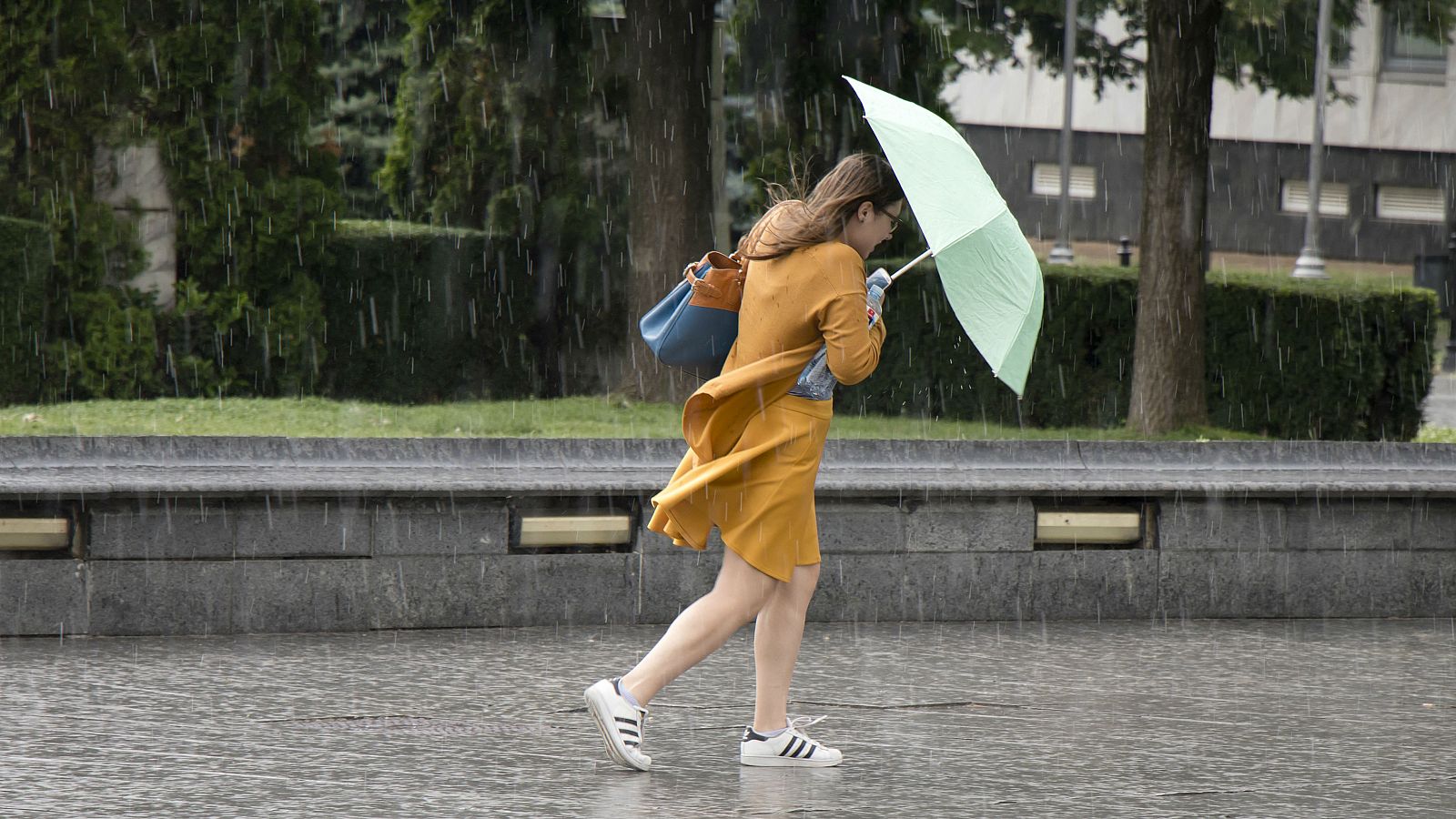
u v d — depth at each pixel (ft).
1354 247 332.39
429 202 168.04
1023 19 185.98
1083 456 73.82
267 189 135.74
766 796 40.50
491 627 65.21
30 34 126.72
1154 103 136.15
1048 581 70.74
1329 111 332.39
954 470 71.41
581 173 158.51
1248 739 48.44
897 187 43.24
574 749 45.34
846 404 147.74
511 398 152.97
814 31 157.38
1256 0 135.33
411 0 164.96
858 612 69.15
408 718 48.80
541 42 157.28
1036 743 47.29
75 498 59.82
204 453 64.54
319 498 62.90
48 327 127.85
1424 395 140.26
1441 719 51.90
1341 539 73.41
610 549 66.95
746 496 42.55
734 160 194.18
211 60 132.16
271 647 59.77
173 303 134.10
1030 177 348.38
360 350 144.97
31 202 127.44
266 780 40.93
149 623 61.41
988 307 42.32
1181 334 135.95
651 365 139.85
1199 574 72.23
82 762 42.29
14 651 57.67
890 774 43.19
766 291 42.52
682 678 56.44
